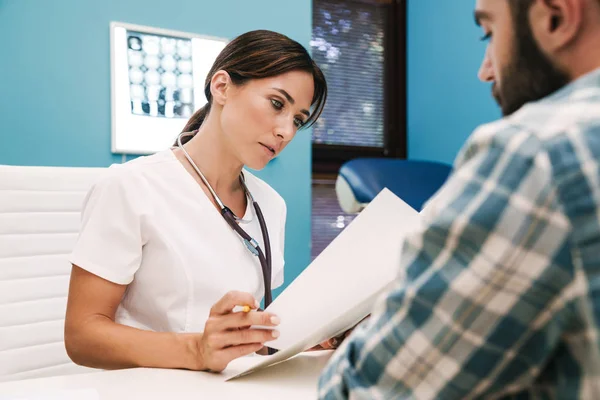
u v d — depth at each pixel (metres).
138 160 1.10
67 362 1.24
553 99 0.37
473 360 0.36
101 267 0.96
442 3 2.87
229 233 1.10
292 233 2.30
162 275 1.03
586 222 0.32
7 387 0.70
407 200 2.26
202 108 1.23
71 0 1.96
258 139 1.08
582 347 0.34
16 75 1.88
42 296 1.21
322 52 3.00
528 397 0.37
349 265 0.78
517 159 0.34
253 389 0.71
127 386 0.71
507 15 0.41
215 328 0.77
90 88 1.99
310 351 0.92
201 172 1.13
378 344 0.40
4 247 1.17
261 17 2.29
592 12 0.37
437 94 2.90
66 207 1.26
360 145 3.08
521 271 0.33
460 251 0.35
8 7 1.87
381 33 3.15
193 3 2.16
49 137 1.93
